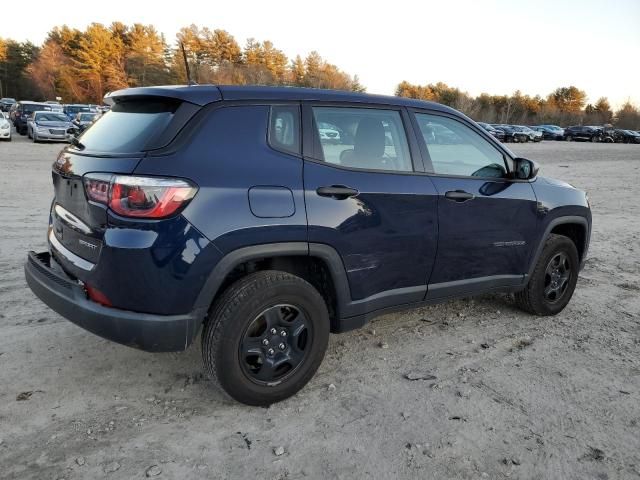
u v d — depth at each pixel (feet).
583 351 12.89
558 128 185.47
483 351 12.68
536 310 14.78
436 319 14.61
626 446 9.18
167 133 8.77
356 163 10.61
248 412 9.77
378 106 11.19
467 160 12.53
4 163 47.65
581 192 15.30
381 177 10.77
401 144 11.42
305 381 10.32
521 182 13.46
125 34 258.98
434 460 8.63
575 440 9.29
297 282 9.77
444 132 12.28
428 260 11.64
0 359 11.14
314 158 10.02
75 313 8.98
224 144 9.09
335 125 10.47
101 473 7.98
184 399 10.09
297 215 9.48
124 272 8.40
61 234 10.00
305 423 9.50
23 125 87.92
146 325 8.58
